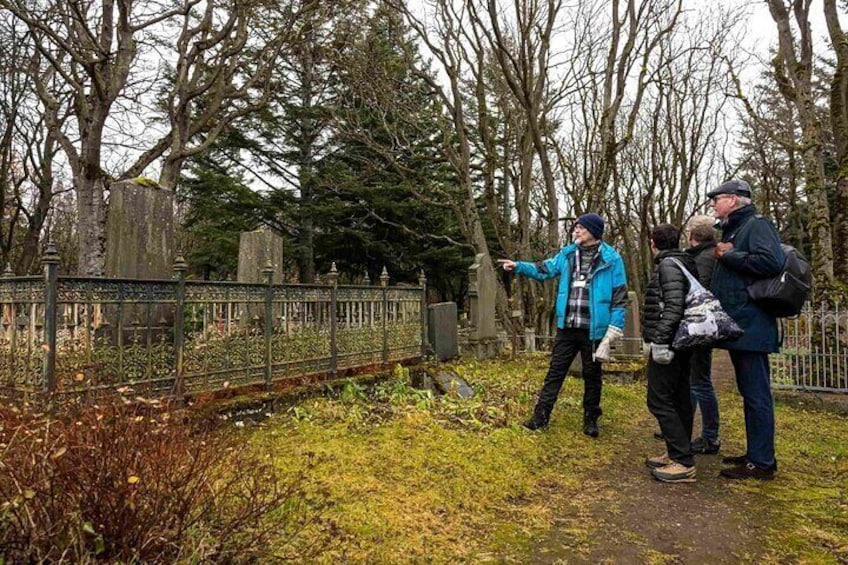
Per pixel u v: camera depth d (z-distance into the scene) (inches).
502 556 106.3
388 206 791.1
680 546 111.7
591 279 198.4
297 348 228.1
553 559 105.6
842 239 301.9
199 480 93.9
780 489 145.7
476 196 883.4
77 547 78.3
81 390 131.0
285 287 223.5
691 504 135.3
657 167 832.3
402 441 175.0
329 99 794.2
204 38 524.7
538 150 487.8
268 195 816.9
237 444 119.6
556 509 131.9
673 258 158.4
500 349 431.8
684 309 152.5
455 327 363.6
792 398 262.8
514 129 617.3
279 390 212.4
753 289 152.0
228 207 759.7
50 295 146.4
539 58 482.3
